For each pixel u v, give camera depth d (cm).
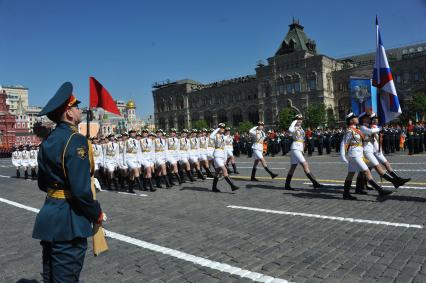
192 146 1598
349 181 955
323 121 7000
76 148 323
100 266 569
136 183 1658
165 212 952
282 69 8188
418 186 1078
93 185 364
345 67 8112
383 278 462
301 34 8281
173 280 496
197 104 10106
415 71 6831
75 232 326
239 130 8225
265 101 8538
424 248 557
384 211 805
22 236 790
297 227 721
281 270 507
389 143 2491
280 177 1523
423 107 5891
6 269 584
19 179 2280
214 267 534
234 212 896
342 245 597
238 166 2191
